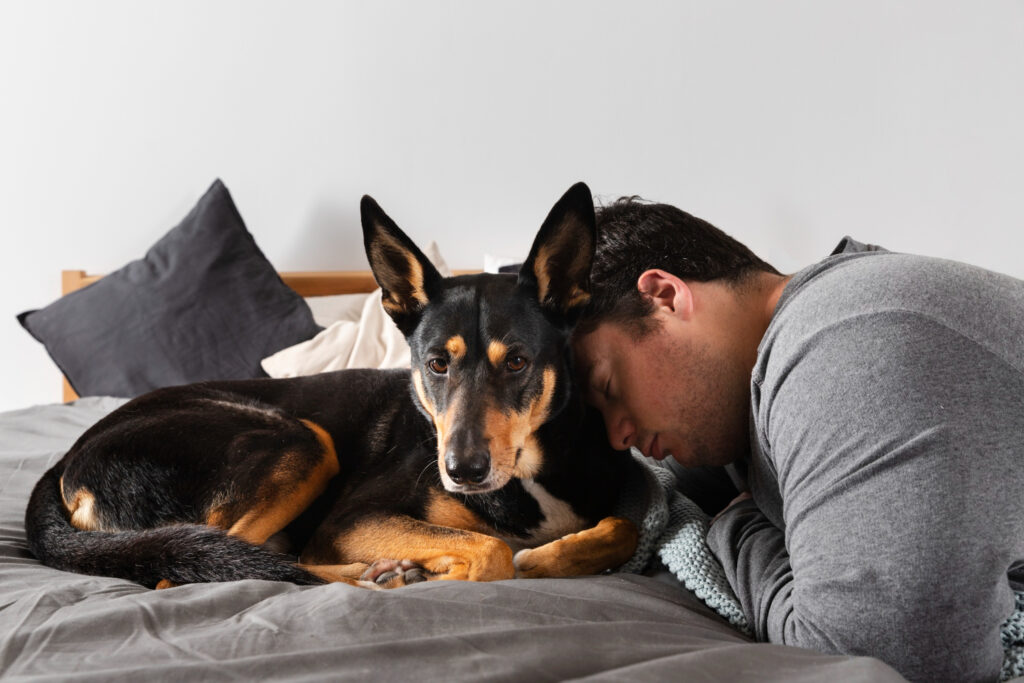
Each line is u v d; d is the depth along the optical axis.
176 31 3.86
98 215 3.94
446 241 3.81
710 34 3.58
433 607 1.04
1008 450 0.98
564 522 1.70
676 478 2.01
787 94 3.55
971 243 3.52
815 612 1.03
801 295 1.20
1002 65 3.45
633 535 1.57
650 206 1.58
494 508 1.65
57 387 3.99
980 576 0.94
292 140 3.85
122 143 3.92
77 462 1.67
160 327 3.40
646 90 3.63
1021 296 1.11
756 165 3.59
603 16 3.64
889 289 1.08
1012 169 3.48
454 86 3.75
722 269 1.46
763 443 1.28
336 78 3.81
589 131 3.68
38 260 3.98
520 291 1.57
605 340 1.50
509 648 0.92
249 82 3.85
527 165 3.73
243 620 1.04
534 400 1.53
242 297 3.44
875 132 3.52
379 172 3.82
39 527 1.57
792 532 1.12
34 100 3.92
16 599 1.19
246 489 1.62
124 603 1.09
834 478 1.03
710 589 1.35
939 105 3.49
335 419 1.89
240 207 3.90
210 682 0.84
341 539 1.58
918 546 0.95
